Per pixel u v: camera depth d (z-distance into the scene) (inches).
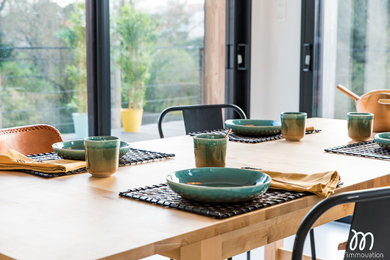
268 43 168.7
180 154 70.7
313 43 159.6
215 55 164.4
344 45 153.8
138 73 142.2
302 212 50.5
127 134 141.2
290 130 80.3
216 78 165.6
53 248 35.8
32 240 37.3
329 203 38.2
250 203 45.9
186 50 154.9
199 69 159.6
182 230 39.5
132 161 63.7
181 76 154.3
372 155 68.3
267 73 169.9
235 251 44.2
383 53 146.9
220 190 43.8
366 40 149.6
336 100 156.8
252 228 45.5
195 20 156.6
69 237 37.9
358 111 92.7
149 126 146.8
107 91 134.7
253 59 171.9
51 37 125.6
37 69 124.0
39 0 122.9
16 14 119.6
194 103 159.2
